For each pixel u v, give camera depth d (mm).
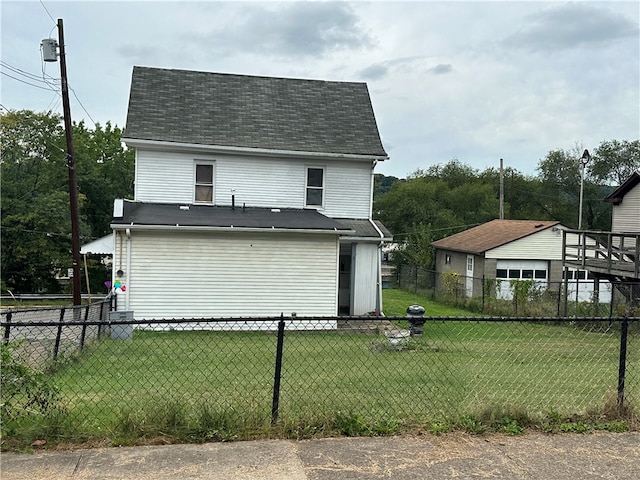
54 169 38844
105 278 38719
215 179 17969
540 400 6297
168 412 4727
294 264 15664
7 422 4508
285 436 4695
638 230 24156
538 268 28578
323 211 18625
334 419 4938
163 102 18891
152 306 14945
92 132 44688
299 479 3926
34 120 38500
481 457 4395
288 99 20391
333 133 19297
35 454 4219
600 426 5121
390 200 55188
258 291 15484
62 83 17688
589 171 54500
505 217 56406
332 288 15867
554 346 11812
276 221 16031
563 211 55844
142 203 17453
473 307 22641
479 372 8430
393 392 6746
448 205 56719
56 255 35500
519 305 20594
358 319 5074
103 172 43281
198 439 4547
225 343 11523
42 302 32250
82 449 4328
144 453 4281
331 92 21172
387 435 4816
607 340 12969
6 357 4586
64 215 35719
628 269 17156
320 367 8773
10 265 35656
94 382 7234
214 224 15062
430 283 29922
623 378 5422
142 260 14898
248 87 20484
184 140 17484
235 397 5969
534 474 4105
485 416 5133
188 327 15094
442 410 5539
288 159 18375
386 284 39750
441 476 4035
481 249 28312
